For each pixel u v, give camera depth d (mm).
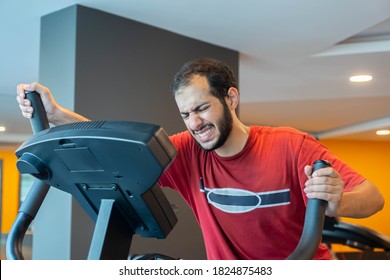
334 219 3309
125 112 2828
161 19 2898
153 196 908
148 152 774
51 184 1011
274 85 4656
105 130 804
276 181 1393
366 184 1231
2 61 3766
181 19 2900
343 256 3656
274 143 1413
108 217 918
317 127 8359
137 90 2900
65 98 2641
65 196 2611
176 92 1298
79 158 864
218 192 1452
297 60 3787
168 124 3070
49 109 1334
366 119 7379
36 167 938
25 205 1097
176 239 3059
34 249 2781
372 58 3730
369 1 2633
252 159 1408
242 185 1419
